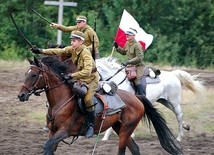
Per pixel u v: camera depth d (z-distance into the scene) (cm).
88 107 1650
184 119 2634
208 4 5797
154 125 1795
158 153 1986
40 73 1609
